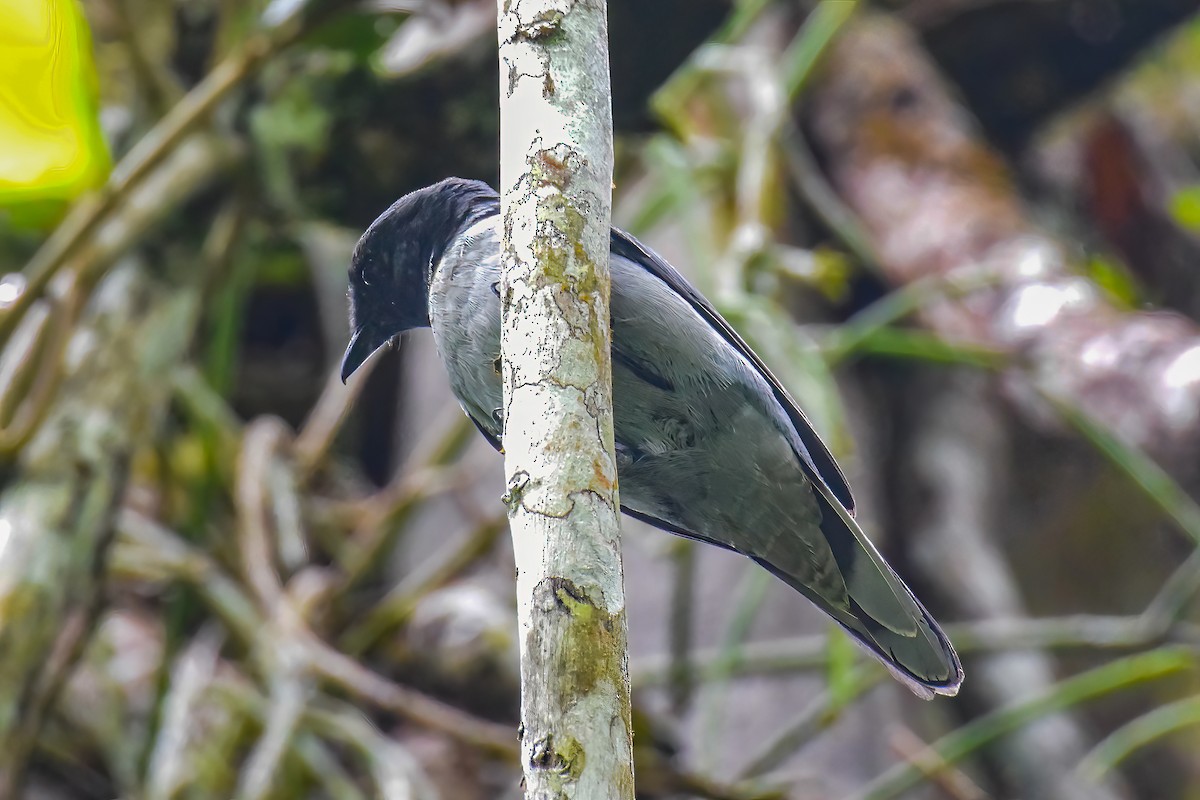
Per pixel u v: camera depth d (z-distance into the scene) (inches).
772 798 347.9
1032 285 414.0
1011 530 583.2
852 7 433.1
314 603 412.8
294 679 353.1
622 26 411.8
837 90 523.8
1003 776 483.8
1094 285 417.1
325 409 476.4
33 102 285.7
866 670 355.3
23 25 279.9
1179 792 576.4
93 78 292.0
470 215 279.3
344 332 486.0
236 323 435.2
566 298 155.9
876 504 496.4
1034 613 581.3
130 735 395.9
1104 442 354.3
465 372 264.2
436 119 410.6
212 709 372.5
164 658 382.9
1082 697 354.0
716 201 457.7
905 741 382.3
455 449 435.8
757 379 261.4
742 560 438.3
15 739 307.6
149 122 430.3
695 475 264.5
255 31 370.3
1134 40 562.9
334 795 345.4
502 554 443.2
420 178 422.3
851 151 509.0
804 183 461.1
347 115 409.4
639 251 272.8
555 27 164.1
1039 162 607.2
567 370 153.2
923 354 383.2
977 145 505.7
